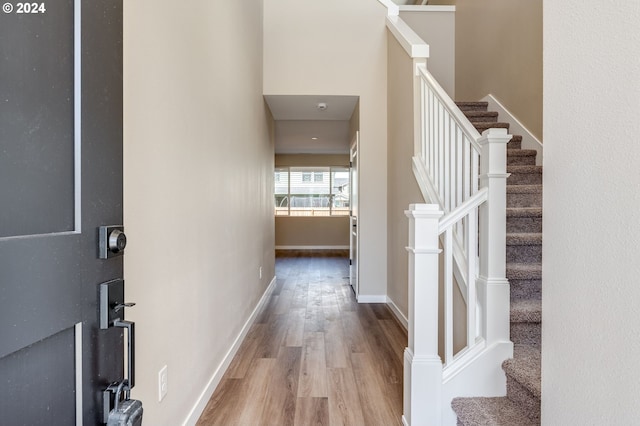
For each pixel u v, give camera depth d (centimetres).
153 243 133
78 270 61
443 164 235
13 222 50
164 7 143
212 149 205
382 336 305
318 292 475
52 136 57
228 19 241
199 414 183
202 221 188
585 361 73
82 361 62
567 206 79
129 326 69
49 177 56
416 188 288
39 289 53
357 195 431
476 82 406
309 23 409
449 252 170
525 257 210
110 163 71
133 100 120
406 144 320
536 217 228
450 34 468
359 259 417
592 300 72
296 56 407
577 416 75
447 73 468
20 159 51
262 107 403
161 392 139
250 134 326
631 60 63
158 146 137
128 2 116
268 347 279
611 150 67
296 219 967
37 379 53
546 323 86
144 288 127
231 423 179
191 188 172
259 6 379
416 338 164
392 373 234
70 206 60
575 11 77
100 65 68
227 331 240
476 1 405
